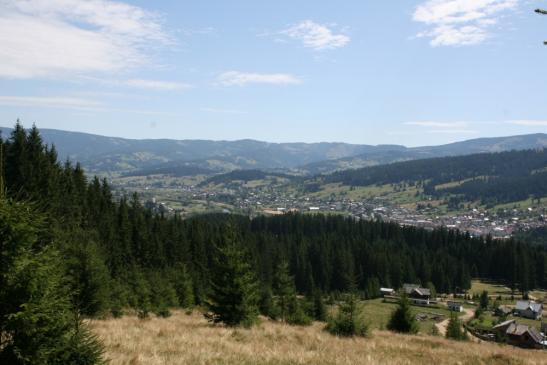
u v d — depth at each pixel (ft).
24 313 27.96
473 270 520.83
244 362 45.78
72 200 228.02
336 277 453.58
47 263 30.89
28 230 29.68
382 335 93.15
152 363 41.42
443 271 470.80
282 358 49.55
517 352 76.74
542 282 495.82
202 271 312.50
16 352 27.91
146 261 290.35
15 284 28.76
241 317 86.63
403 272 474.49
